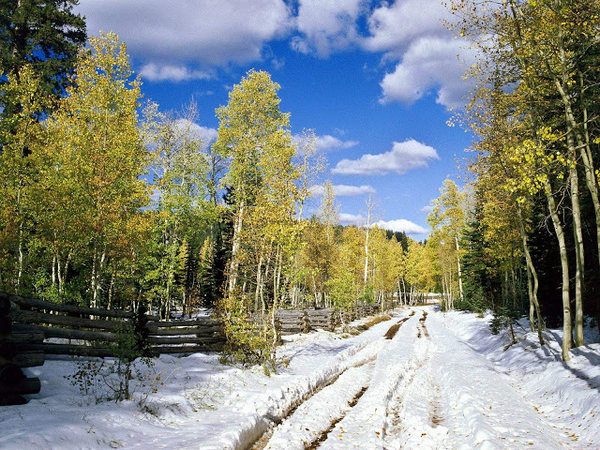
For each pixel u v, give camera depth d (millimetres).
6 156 13297
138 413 6855
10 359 6480
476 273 34062
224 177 22016
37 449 4668
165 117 22438
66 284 14328
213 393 9031
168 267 22672
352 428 7676
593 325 15969
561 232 12344
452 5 12836
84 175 12906
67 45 21062
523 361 13891
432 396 10836
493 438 6223
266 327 12664
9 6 20141
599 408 7449
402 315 54375
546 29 11773
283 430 7324
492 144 15492
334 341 22172
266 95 22375
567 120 11898
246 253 15266
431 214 49094
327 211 34844
